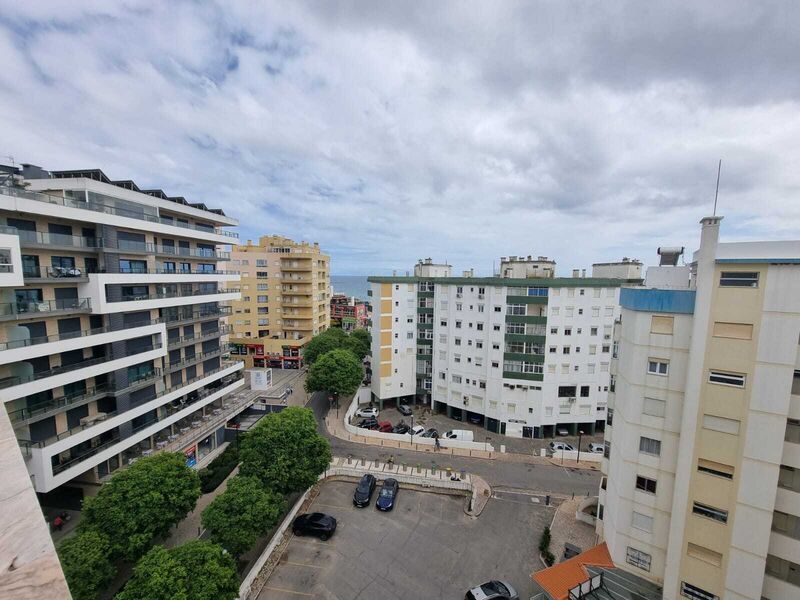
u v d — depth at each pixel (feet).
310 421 100.58
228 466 114.01
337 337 207.62
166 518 73.26
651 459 63.21
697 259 58.23
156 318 114.52
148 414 110.32
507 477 112.98
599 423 149.48
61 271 88.12
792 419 51.85
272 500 81.20
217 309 144.56
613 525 68.69
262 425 95.50
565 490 106.83
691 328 58.80
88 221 90.68
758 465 52.85
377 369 170.50
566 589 64.69
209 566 58.34
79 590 58.44
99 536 64.80
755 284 52.39
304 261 229.25
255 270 229.04
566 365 139.95
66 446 83.15
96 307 92.63
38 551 9.21
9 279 71.72
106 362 94.89
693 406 57.21
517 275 150.71
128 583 55.72
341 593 71.82
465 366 155.53
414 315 170.50
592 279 136.36
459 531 89.20
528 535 88.02
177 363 123.95
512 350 142.92
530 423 143.33
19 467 11.27
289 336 235.20
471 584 74.54
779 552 52.80
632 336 64.23
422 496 103.30
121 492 70.90
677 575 59.62
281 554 81.10
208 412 139.54
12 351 74.74
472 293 151.23
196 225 137.59
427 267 173.58
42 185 92.07
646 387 63.26
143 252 108.27
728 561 55.42
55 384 82.43
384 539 86.22
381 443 133.90
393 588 73.20
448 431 141.69
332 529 86.89
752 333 52.65
